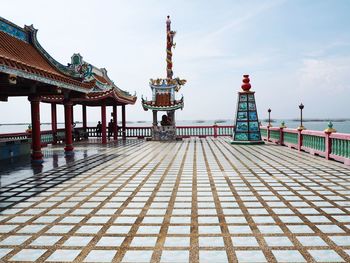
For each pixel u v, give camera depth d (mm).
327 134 13219
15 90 13391
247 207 6301
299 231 4953
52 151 17516
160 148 19125
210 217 5695
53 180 9328
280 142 20750
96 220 5625
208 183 8641
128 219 5652
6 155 14289
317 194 7281
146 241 4633
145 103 25703
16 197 7375
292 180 8922
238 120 21453
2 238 4844
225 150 17562
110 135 28562
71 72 14727
